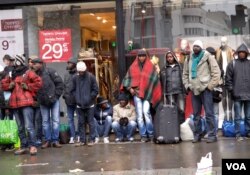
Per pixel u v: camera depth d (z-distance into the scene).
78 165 9.05
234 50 12.24
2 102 10.86
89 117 11.12
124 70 12.41
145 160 9.20
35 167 9.07
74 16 12.80
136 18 12.59
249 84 10.84
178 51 12.46
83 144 11.20
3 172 8.78
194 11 12.49
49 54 12.81
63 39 12.82
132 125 11.30
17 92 10.12
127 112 11.42
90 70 12.63
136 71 11.41
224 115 11.88
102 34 12.64
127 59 12.52
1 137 10.79
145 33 12.56
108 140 11.50
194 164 8.62
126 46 12.55
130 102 11.48
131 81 11.39
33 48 12.85
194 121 10.85
